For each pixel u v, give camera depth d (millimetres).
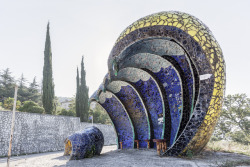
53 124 18609
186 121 7977
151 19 7512
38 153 15953
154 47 9000
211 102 6152
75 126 20891
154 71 9945
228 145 10133
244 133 23078
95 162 6516
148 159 6441
